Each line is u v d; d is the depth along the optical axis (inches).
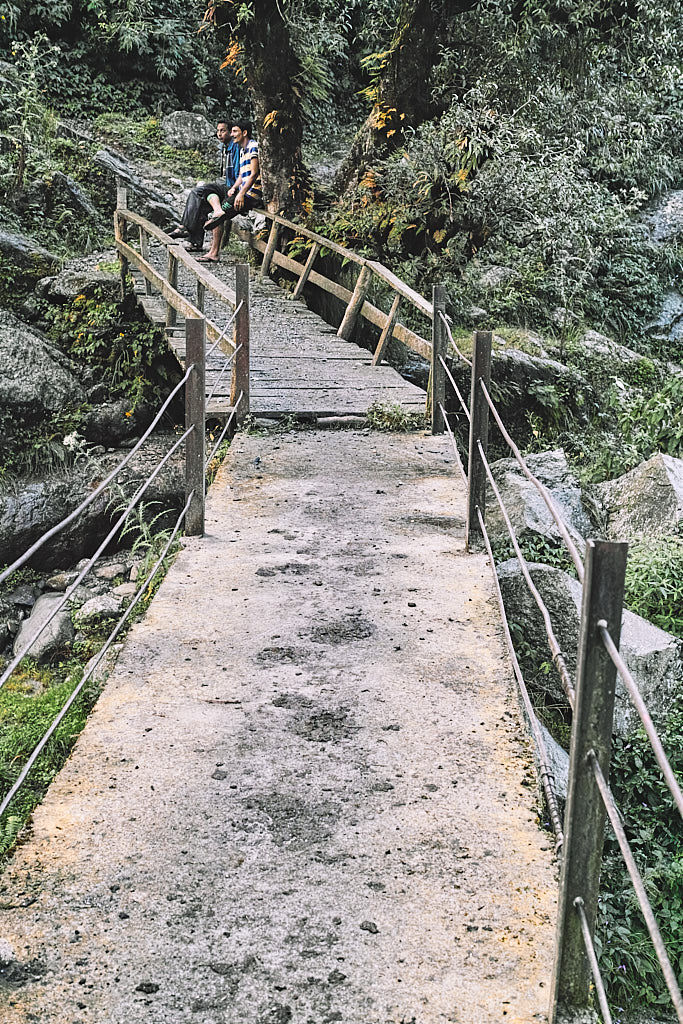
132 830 129.2
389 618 191.3
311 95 546.3
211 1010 102.2
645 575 281.3
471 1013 101.7
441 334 327.3
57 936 111.5
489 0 534.0
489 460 443.5
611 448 399.9
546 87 544.7
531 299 526.6
